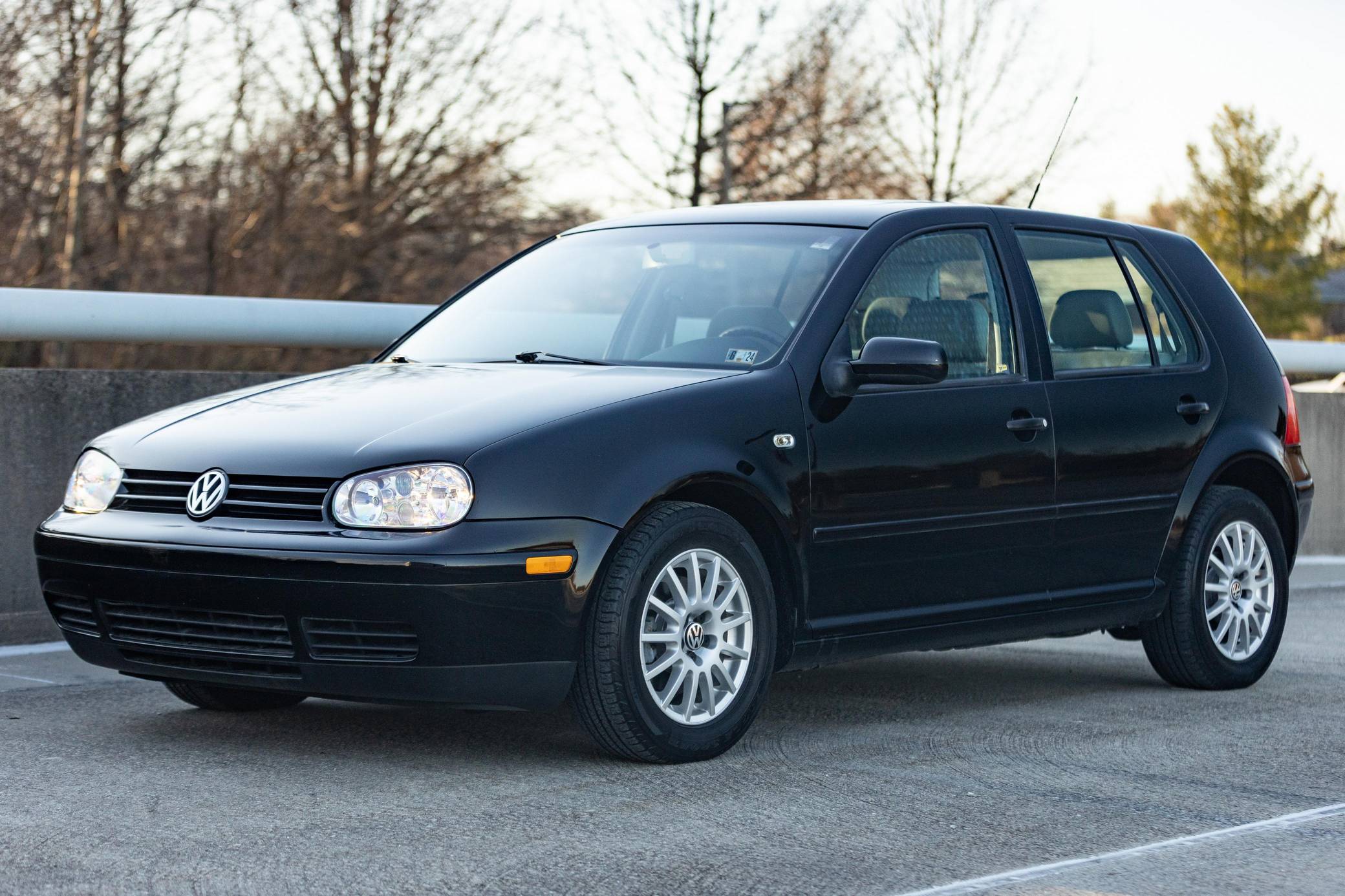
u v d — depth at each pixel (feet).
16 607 24.77
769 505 17.84
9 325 24.70
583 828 14.58
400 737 18.54
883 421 19.07
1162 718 20.97
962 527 19.85
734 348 18.97
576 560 16.19
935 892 12.76
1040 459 20.74
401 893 12.51
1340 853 14.16
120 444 17.92
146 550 16.47
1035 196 23.68
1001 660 26.17
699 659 17.38
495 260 72.28
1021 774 17.28
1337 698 22.80
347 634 15.84
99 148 57.11
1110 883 13.10
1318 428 41.91
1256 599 23.80
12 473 24.71
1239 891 12.95
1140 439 22.16
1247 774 17.42
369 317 29.12
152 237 58.75
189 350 45.75
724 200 93.15
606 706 16.63
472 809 15.17
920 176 109.29
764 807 15.52
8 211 53.93
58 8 54.13
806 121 95.86
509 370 18.89
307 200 63.21
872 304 19.69
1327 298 239.50
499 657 15.96
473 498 15.88
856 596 18.90
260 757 17.40
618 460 16.63
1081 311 22.27
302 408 17.75
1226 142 194.18
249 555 15.90
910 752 18.35
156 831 14.24
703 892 12.67
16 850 13.60
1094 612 21.71
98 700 20.63
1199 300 24.27
